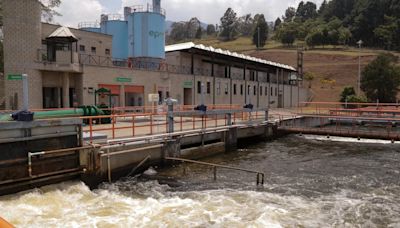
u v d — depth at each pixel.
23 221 8.93
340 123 39.19
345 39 123.88
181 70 41.47
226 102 46.12
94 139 13.14
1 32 33.62
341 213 10.16
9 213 9.24
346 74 91.75
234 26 178.25
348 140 27.03
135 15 40.94
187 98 39.38
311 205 10.84
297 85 70.88
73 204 10.48
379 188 12.95
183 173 14.90
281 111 46.16
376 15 124.31
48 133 11.29
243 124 24.03
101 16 43.84
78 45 31.94
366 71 69.31
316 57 109.06
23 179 10.56
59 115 16.31
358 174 15.20
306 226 9.11
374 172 15.63
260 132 25.92
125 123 22.62
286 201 11.22
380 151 21.70
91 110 20.91
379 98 67.88
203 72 45.72
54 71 26.31
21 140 10.60
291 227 9.03
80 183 11.81
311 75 88.94
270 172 15.47
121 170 13.75
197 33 183.00
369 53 107.25
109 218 9.41
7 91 25.23
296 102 68.56
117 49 42.84
